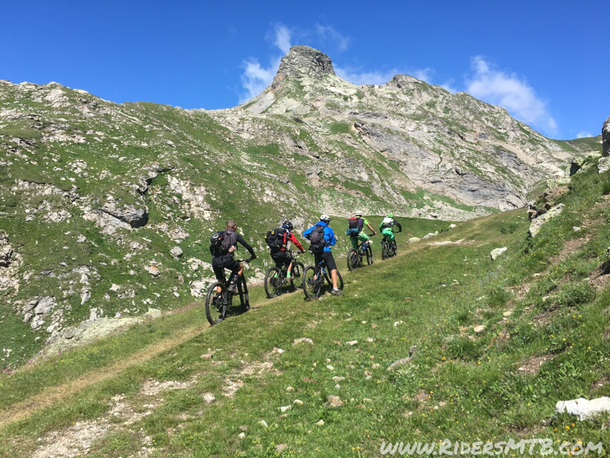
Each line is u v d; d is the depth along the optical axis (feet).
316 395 19.62
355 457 13.47
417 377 19.02
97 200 155.53
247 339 29.35
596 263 23.68
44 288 111.96
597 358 14.05
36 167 160.45
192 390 21.31
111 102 309.42
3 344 96.07
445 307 31.94
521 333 19.54
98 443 16.42
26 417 20.17
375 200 435.94
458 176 585.63
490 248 60.80
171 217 180.24
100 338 44.01
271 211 220.23
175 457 15.17
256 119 486.38
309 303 38.73
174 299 132.36
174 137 272.72
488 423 13.42
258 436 16.20
